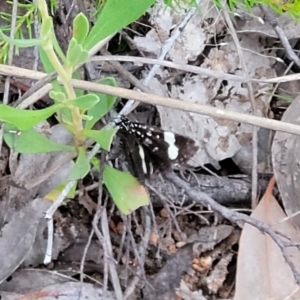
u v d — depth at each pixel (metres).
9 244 0.20
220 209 0.21
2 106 0.16
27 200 0.21
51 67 0.18
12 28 0.20
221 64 0.24
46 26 0.15
